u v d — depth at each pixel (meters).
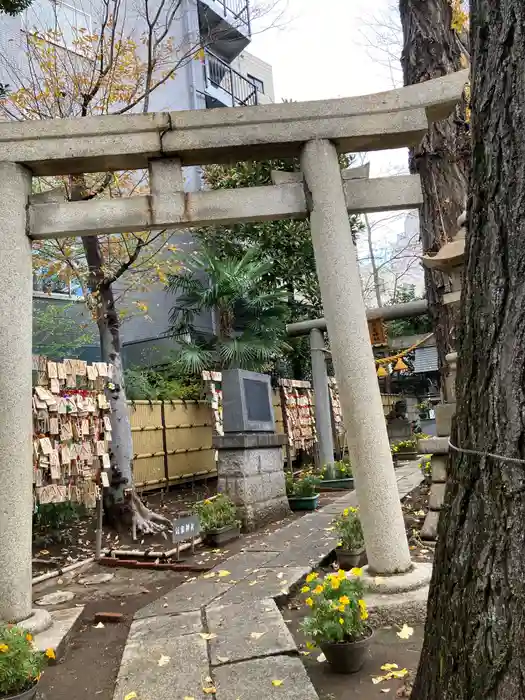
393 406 19.42
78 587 5.28
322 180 4.25
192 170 14.66
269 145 4.30
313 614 3.21
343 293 4.15
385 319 9.59
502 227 1.69
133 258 7.52
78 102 7.59
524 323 1.61
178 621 3.88
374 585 3.74
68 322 11.52
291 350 14.30
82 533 7.33
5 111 7.92
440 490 5.54
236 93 16.88
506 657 1.52
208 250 12.64
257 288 12.92
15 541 3.76
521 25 1.68
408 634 3.36
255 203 4.33
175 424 11.31
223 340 12.05
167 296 14.30
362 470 4.01
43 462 5.10
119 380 7.64
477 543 1.67
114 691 2.98
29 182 4.30
